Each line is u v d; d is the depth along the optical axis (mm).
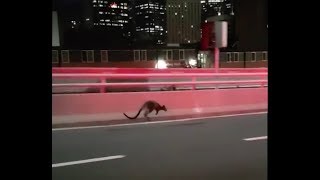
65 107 10797
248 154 7738
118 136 9406
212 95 13562
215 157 7496
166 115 12344
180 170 6582
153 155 7598
